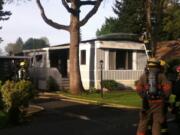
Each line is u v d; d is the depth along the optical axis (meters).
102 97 27.80
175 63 33.62
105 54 33.94
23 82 16.86
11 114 16.05
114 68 34.25
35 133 13.97
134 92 31.62
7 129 14.94
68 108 21.02
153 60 10.62
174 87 13.73
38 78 35.38
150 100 10.49
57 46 37.91
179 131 13.82
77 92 30.95
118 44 34.25
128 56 35.00
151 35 38.19
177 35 50.22
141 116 10.84
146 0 39.19
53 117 17.70
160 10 40.25
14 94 16.20
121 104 22.98
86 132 13.99
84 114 18.64
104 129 14.57
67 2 31.72
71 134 13.68
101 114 18.64
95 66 33.69
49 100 25.36
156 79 10.48
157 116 10.51
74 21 31.14
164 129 11.08
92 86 33.94
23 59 32.38
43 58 39.62
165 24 49.12
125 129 14.53
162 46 40.12
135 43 35.12
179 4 47.75
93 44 33.97
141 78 10.67
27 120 16.84
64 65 39.69
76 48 31.28
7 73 30.12
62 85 34.00
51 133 13.91
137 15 55.38
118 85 34.25
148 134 10.87
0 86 18.28
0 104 17.78
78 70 31.36
